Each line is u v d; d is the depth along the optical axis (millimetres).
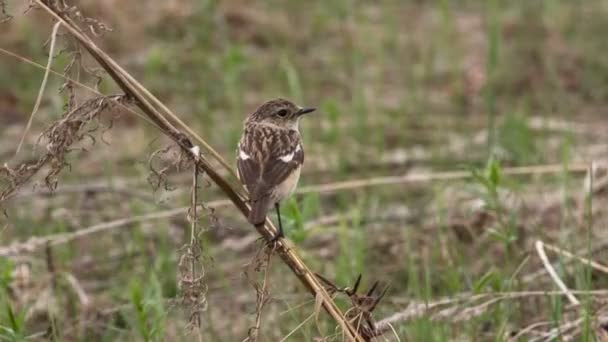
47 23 20359
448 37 20375
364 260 13500
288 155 10117
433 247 13477
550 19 21781
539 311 11930
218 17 21531
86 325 11914
